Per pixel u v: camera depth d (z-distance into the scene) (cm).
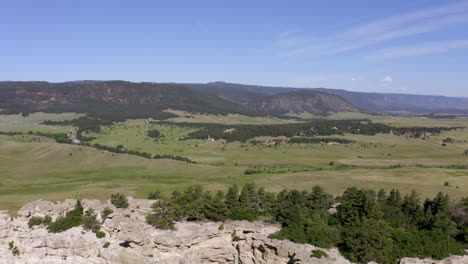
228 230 5853
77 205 6544
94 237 5962
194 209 6288
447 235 5181
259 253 5372
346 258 4881
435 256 4772
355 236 5050
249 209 6538
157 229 5806
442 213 5978
